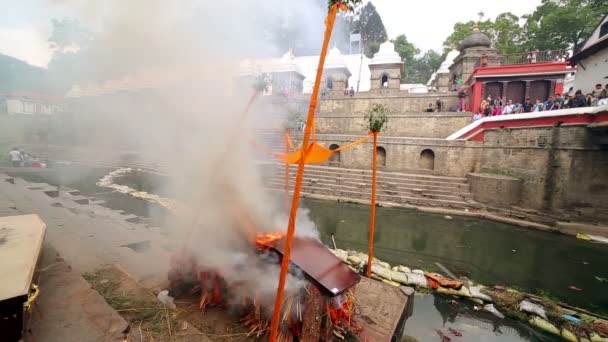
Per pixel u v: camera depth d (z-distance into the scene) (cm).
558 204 1294
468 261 894
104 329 281
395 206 1473
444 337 552
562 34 2806
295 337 336
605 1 2611
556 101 1586
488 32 3462
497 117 1592
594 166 1206
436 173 1761
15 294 221
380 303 449
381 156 1930
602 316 614
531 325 595
